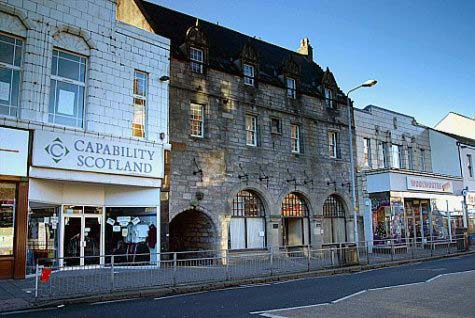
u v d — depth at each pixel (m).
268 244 22.30
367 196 27.75
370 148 29.28
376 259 20.94
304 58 31.30
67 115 15.69
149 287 12.38
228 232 20.64
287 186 23.69
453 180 32.53
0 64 14.24
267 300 10.45
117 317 8.74
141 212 17.64
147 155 17.50
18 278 13.63
